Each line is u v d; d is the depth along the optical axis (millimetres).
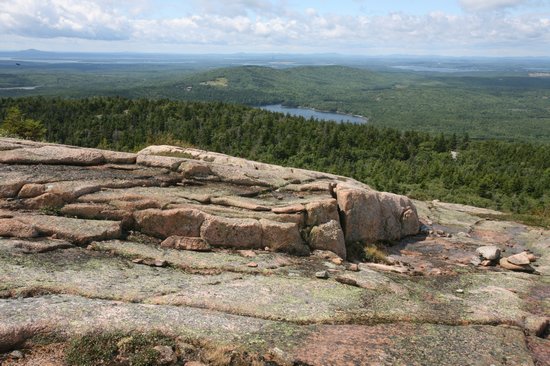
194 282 11266
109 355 7895
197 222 14289
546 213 34688
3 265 10289
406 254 18859
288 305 10602
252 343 8680
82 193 14266
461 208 30797
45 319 8336
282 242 15000
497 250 18109
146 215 14008
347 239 18031
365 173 78688
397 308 11398
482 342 9992
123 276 10922
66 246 12094
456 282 14766
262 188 18312
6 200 13320
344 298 11562
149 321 8820
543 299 13586
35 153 16312
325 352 8695
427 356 9078
